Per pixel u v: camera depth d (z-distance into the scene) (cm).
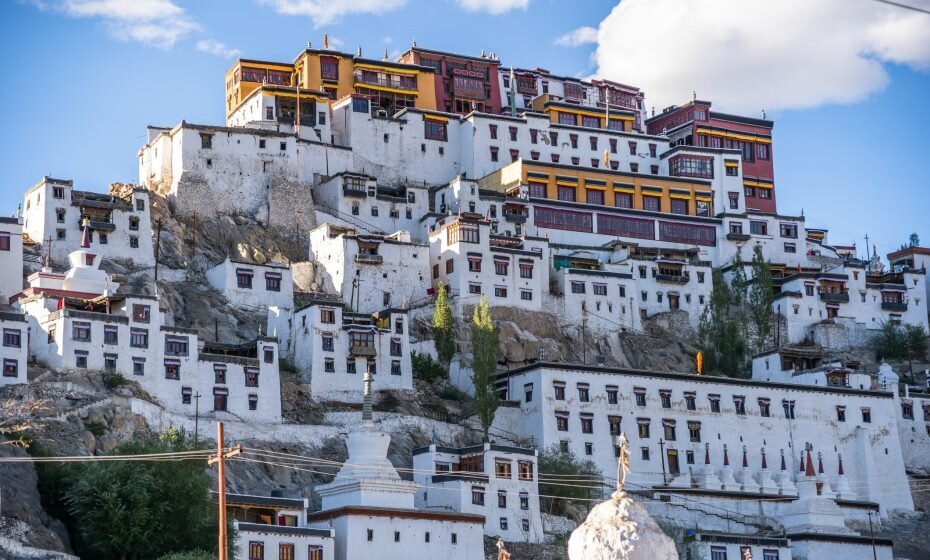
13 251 14462
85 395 12194
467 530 11662
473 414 14625
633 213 19625
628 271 18175
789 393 15925
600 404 14775
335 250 16462
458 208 18412
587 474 13825
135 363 12938
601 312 17438
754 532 14550
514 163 19525
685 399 15288
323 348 14350
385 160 19388
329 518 11144
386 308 16275
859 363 17850
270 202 17475
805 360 17225
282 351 14788
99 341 12812
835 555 13850
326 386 14238
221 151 17500
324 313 14462
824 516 14538
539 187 19588
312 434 13325
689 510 14450
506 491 12725
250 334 15162
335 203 17938
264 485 12300
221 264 15762
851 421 16200
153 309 13200
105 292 13288
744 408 15600
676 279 18388
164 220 16600
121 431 11988
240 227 17125
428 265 16775
